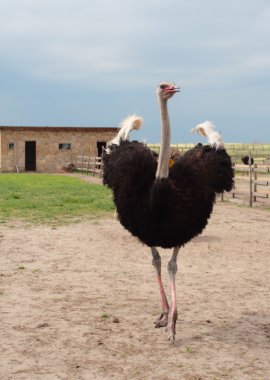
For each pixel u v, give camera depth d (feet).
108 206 57.77
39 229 43.34
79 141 139.44
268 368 16.51
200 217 19.26
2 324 20.27
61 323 20.44
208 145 21.48
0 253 33.99
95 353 17.52
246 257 33.42
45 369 16.24
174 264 19.65
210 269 30.12
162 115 18.72
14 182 95.30
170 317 18.88
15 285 26.16
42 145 137.69
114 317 21.20
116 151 21.97
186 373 16.02
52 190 77.92
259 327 20.35
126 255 33.76
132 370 16.21
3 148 135.85
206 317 21.45
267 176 96.58
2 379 15.51
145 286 26.27
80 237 39.88
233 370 16.31
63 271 29.27
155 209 18.24
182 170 19.10
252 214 54.80
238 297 24.48
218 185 20.39
